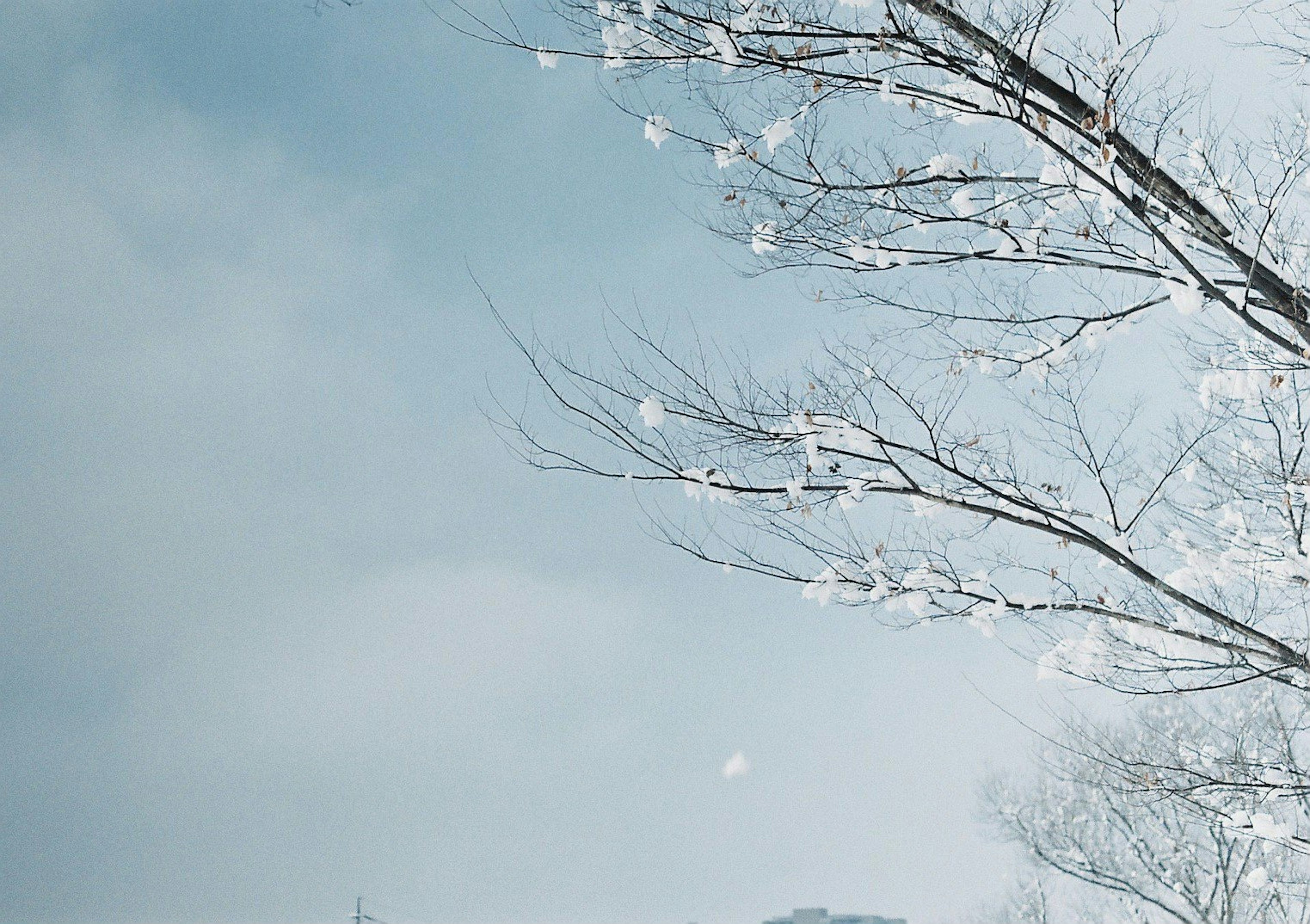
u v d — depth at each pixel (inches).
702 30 216.8
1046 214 230.1
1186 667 244.7
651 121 241.3
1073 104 209.0
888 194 233.8
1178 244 213.8
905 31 208.5
